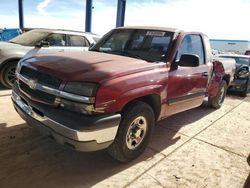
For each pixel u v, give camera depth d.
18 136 3.70
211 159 3.62
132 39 4.14
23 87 3.21
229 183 3.07
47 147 3.46
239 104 7.35
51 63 3.00
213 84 5.61
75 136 2.50
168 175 3.10
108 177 2.94
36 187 2.63
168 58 3.62
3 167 2.91
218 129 4.91
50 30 7.22
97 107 2.58
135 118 3.05
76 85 2.60
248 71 8.55
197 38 4.49
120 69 2.91
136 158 3.38
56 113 2.64
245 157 3.79
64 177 2.85
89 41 7.67
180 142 4.10
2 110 4.70
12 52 6.15
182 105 4.11
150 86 3.14
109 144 2.82
